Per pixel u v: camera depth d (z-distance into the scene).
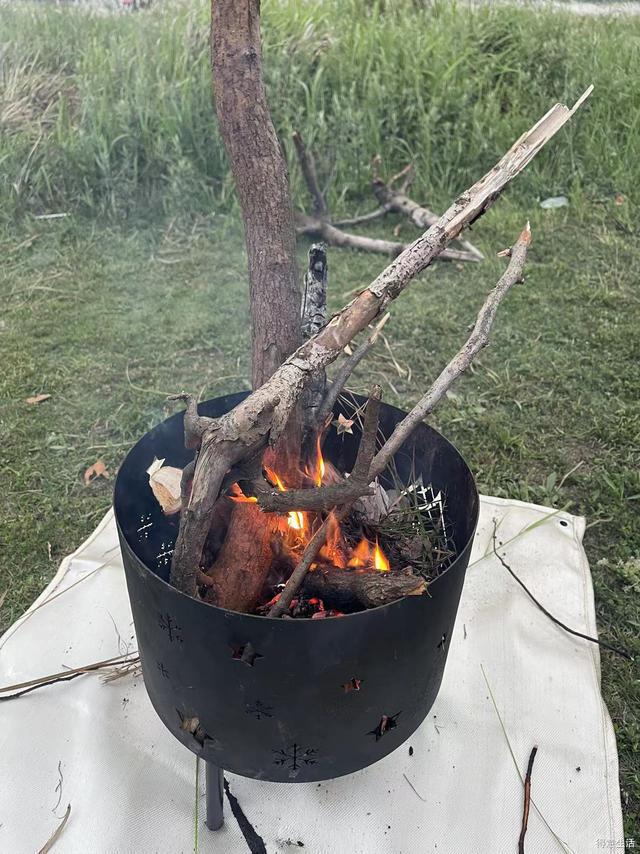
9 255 3.94
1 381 3.03
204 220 4.26
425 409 1.42
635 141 4.58
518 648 1.93
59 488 2.52
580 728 1.75
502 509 2.35
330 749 1.33
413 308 3.54
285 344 1.50
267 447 1.27
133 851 1.52
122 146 4.29
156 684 1.39
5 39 4.96
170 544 1.71
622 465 2.63
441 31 5.21
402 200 4.22
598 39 5.23
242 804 1.59
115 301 3.60
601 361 3.16
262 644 1.16
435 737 1.73
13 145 4.29
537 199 4.36
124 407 2.91
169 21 5.08
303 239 4.05
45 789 1.60
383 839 1.55
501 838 1.55
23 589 2.16
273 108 4.49
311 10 5.34
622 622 2.10
